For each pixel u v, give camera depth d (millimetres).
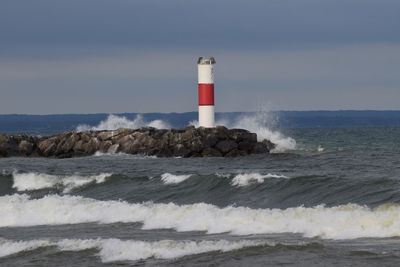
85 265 52312
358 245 51750
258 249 52156
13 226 72438
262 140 162125
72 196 84250
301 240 54688
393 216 57094
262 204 74375
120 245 56062
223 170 109125
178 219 66500
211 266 49406
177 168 115188
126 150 148500
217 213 65562
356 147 178875
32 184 97500
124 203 75938
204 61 143750
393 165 109750
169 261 51375
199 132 144250
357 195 71938
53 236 64875
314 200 73312
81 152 153500
